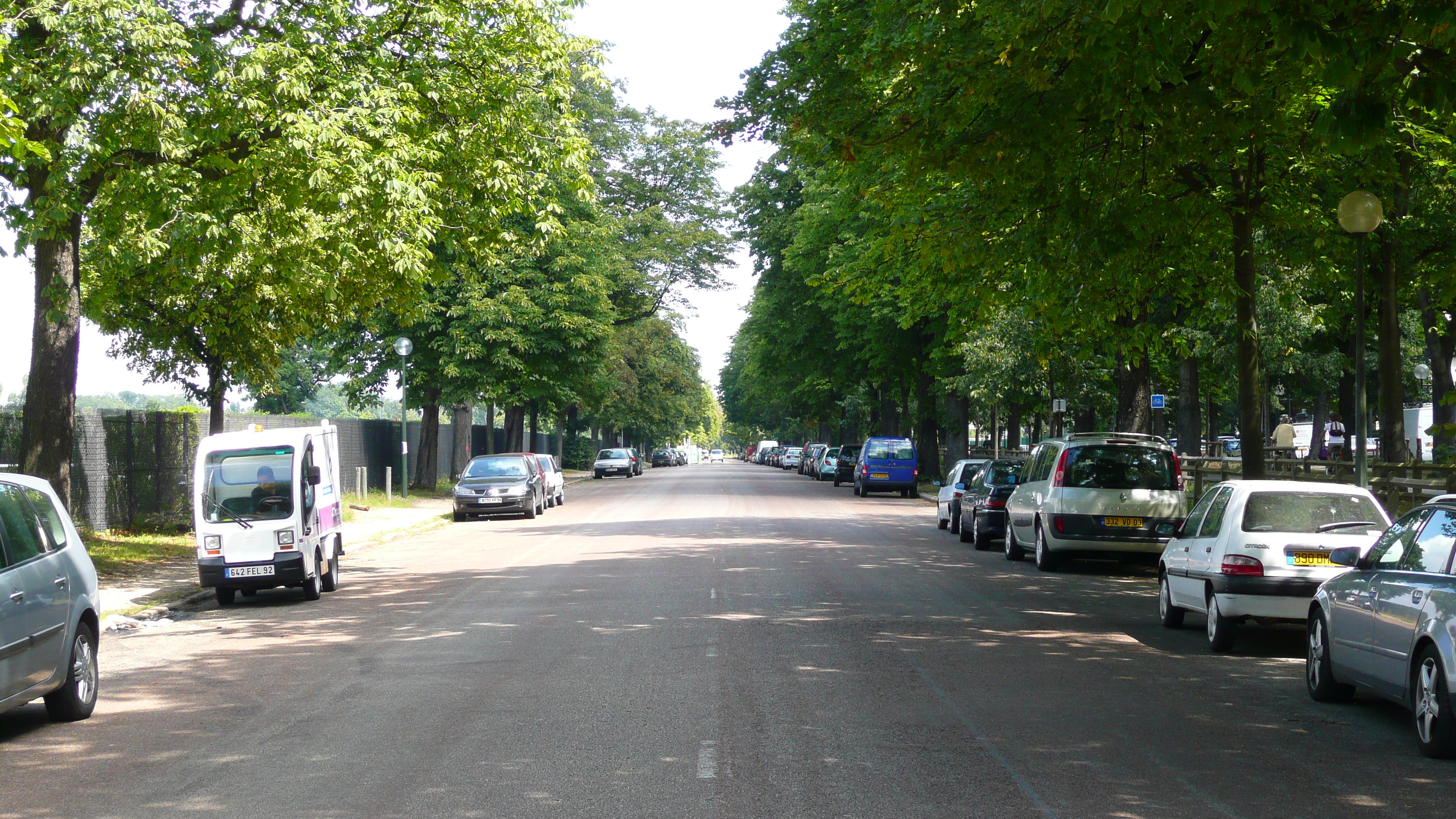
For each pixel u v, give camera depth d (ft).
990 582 55.52
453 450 172.35
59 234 49.52
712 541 78.84
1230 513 37.35
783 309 150.30
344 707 28.55
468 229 65.26
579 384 148.97
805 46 45.11
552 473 127.24
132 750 24.88
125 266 52.01
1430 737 23.53
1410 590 25.18
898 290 67.46
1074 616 44.52
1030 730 25.72
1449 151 54.95
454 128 62.44
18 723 28.17
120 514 75.10
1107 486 59.16
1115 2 28.91
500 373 137.18
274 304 77.15
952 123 40.68
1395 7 26.30
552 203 65.87
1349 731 26.13
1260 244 64.69
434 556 71.41
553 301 137.39
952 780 21.53
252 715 27.99
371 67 57.88
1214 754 23.71
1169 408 160.56
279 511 50.83
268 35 56.85
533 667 33.65
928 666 33.47
